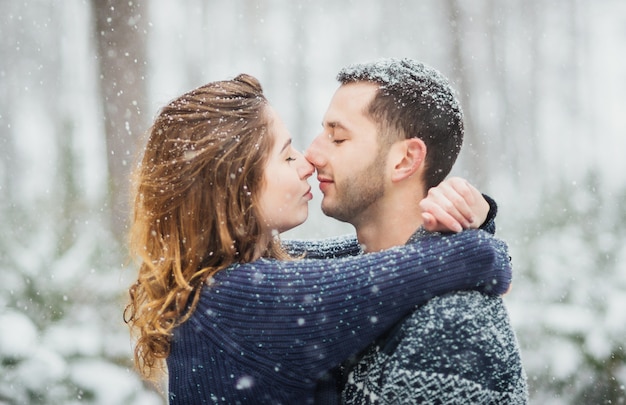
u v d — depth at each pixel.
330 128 2.36
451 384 1.95
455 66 14.68
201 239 2.15
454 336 1.97
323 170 2.36
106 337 4.31
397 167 2.30
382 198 2.32
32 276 4.43
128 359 4.30
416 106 2.29
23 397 3.91
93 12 5.73
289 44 25.44
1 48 21.83
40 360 3.94
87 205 5.70
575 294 4.89
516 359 2.11
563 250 5.22
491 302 2.09
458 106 2.40
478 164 13.61
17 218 5.73
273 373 2.05
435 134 2.31
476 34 19.73
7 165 15.41
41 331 4.18
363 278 2.03
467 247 2.05
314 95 25.50
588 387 4.55
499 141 19.75
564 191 6.35
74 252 4.70
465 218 2.11
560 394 4.56
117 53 5.64
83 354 4.12
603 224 5.57
